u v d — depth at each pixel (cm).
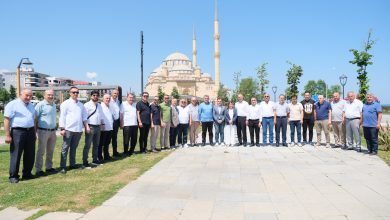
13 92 9312
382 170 975
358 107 1344
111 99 1294
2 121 3975
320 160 1159
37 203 667
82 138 2017
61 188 786
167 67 14062
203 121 1584
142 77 2303
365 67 2031
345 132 1440
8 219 582
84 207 643
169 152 1379
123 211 623
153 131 1403
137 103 1362
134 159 1209
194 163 1119
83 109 1070
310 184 819
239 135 1578
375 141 1264
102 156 1259
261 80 4356
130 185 816
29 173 924
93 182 848
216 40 10962
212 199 701
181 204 666
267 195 728
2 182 867
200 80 13612
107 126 1191
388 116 4894
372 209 625
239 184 827
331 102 1491
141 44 2292
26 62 2416
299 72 3341
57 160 1244
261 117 1555
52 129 995
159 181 860
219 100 1595
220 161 1157
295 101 1579
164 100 1500
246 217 591
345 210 621
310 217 587
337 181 845
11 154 883
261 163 1113
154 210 630
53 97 998
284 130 1546
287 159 1189
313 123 1582
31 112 921
